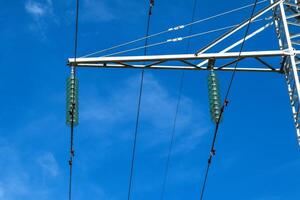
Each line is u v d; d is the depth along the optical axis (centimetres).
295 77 2391
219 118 2236
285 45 2525
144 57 2466
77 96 2316
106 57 2444
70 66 2430
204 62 2508
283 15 2547
